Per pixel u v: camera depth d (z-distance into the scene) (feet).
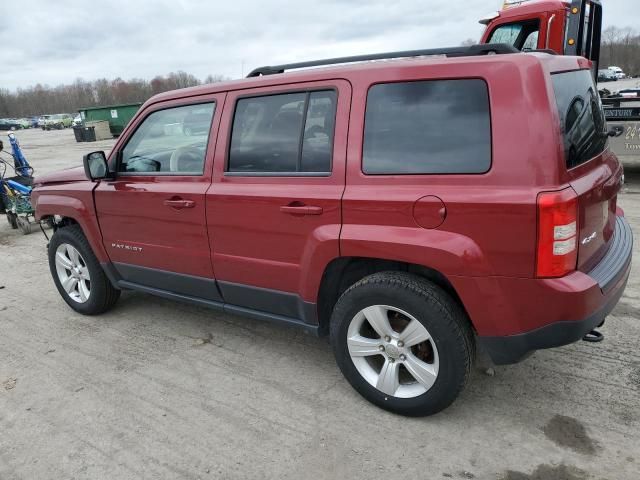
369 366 9.68
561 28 23.03
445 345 8.41
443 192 7.98
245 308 11.25
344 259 9.25
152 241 12.17
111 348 12.69
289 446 8.78
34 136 138.51
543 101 7.43
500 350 8.15
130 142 12.55
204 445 8.92
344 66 9.30
